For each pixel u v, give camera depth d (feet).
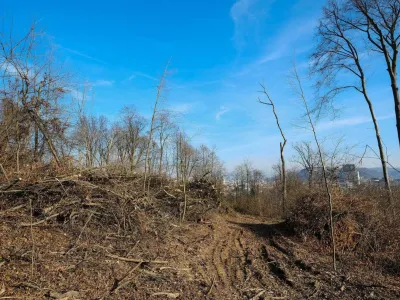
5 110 31.53
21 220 22.31
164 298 18.37
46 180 25.00
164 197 39.11
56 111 37.27
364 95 59.93
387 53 56.29
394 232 31.68
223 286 21.85
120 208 26.50
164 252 25.79
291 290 21.98
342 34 60.39
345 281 23.52
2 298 15.06
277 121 73.05
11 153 30.17
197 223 40.96
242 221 56.70
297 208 39.63
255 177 99.45
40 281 17.02
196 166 91.97
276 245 34.35
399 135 54.60
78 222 24.53
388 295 21.03
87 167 31.40
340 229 33.12
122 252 23.18
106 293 17.65
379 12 54.95
